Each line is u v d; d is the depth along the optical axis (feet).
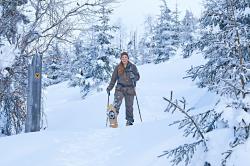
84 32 30.81
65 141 17.76
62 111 51.13
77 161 15.51
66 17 30.14
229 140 11.31
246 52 15.11
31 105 22.88
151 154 13.88
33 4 30.01
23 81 30.45
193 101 40.37
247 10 18.79
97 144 17.38
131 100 27.86
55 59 31.78
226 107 11.87
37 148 16.98
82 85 89.97
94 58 88.33
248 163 10.03
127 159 14.64
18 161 15.62
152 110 44.91
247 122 11.14
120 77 27.96
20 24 29.89
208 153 11.41
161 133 15.84
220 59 15.37
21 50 29.86
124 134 17.90
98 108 48.75
